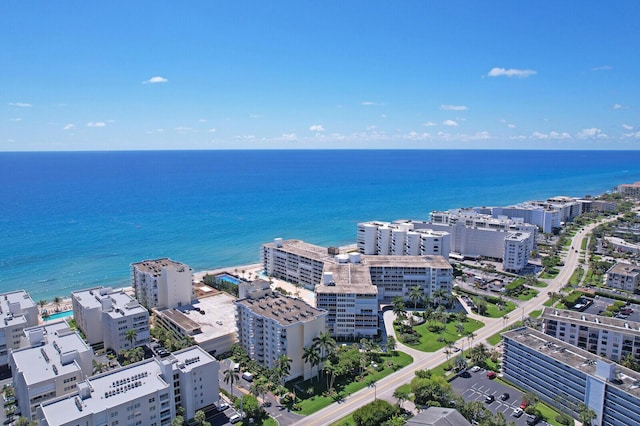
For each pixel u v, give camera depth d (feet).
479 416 483.51
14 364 523.29
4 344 610.65
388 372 604.49
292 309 623.36
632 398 446.60
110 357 647.15
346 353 613.52
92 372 560.20
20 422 456.86
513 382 574.56
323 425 485.15
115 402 437.58
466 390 556.51
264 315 602.85
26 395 478.59
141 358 616.80
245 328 640.17
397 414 497.05
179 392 499.10
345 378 589.32
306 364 588.50
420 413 469.16
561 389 517.14
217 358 648.38
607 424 471.21
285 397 538.88
